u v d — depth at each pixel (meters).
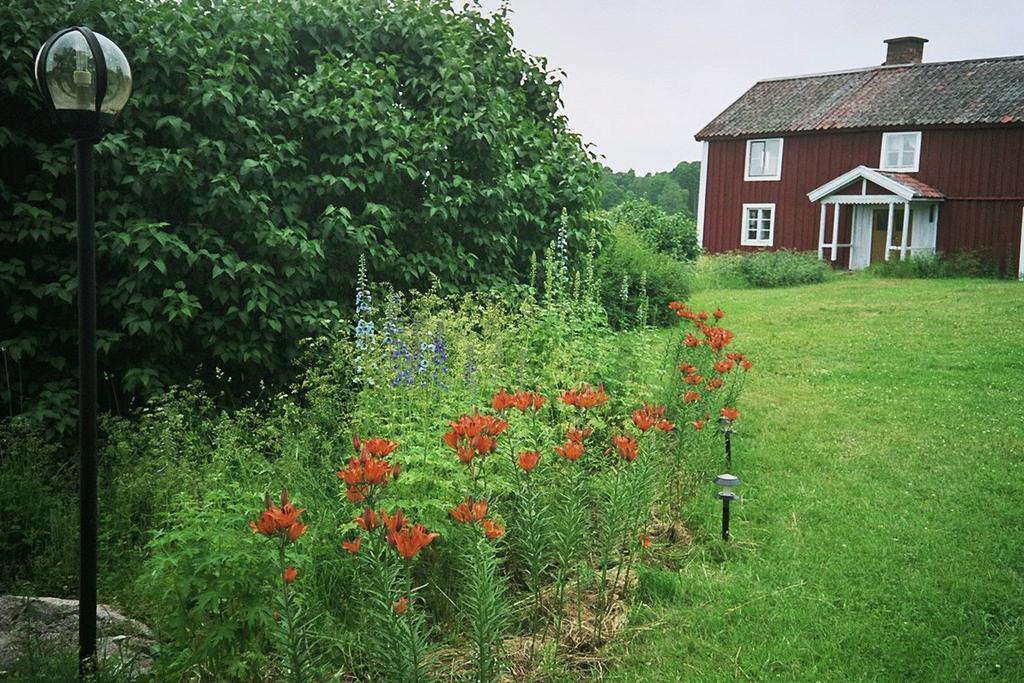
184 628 3.07
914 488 5.66
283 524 2.57
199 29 6.32
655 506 5.15
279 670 3.20
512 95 8.54
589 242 8.77
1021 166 23.12
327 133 6.51
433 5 7.71
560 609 3.55
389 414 4.89
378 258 6.68
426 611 3.73
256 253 6.24
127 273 5.95
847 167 26.28
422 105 7.50
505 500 4.33
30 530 4.50
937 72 26.41
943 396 8.34
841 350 11.02
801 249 27.42
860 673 3.37
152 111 6.04
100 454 5.27
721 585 4.18
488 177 7.59
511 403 3.74
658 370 7.30
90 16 5.83
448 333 5.62
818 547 4.66
